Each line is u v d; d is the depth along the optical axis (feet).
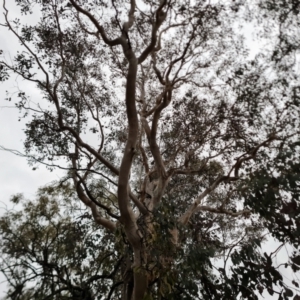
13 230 37.42
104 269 40.04
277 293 27.20
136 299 29.43
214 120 42.57
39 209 41.42
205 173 46.52
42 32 41.96
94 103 46.65
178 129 46.14
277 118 29.91
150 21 38.58
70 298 32.50
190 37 41.50
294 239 25.73
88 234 41.55
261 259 28.43
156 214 30.37
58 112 36.88
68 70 43.70
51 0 40.81
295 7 28.68
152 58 43.73
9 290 30.55
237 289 29.45
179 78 41.19
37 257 33.91
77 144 41.11
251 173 26.71
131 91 28.84
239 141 40.93
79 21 42.50
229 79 33.04
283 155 24.61
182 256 30.63
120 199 28.84
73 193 44.93
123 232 31.42
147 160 46.50
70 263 37.81
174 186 47.96
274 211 25.13
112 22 43.11
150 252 29.12
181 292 30.48
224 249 38.55
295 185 23.79
